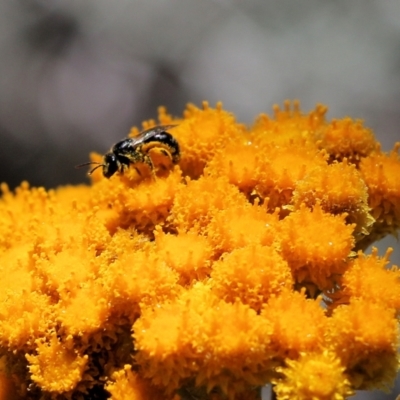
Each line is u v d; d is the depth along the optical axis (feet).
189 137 0.41
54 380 0.36
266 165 0.39
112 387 0.35
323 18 0.94
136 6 0.95
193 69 0.93
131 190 0.39
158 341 0.34
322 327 0.35
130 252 0.37
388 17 0.94
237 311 0.34
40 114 0.92
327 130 0.41
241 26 0.94
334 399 0.34
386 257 0.36
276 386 0.34
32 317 0.36
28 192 0.45
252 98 0.91
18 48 0.95
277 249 0.36
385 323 0.34
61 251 0.38
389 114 0.89
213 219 0.37
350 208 0.37
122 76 0.93
